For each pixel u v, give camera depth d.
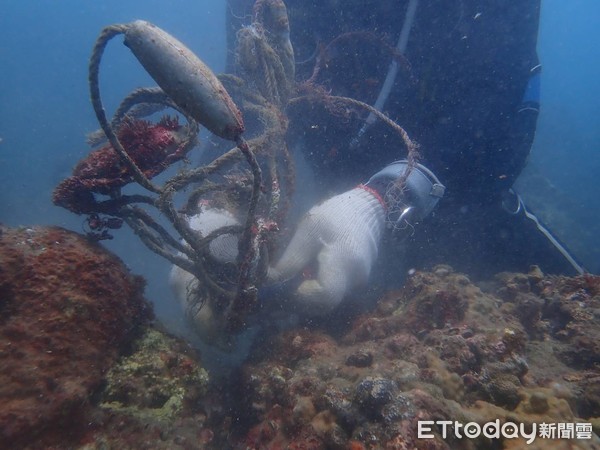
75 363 1.76
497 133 4.11
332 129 4.17
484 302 3.13
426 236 4.55
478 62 3.95
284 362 2.89
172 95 1.38
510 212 4.67
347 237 2.99
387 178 3.57
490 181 4.34
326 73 4.10
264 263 2.48
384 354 2.62
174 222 2.14
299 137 4.43
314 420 2.08
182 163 2.19
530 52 4.18
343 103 3.65
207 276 2.44
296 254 2.97
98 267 2.01
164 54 1.32
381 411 1.91
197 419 2.17
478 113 4.04
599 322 3.15
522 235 4.70
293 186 2.94
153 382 2.05
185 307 2.97
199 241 2.27
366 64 4.00
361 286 3.19
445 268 3.57
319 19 4.10
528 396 2.12
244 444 2.36
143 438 1.78
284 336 3.01
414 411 1.87
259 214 2.81
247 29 2.84
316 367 2.55
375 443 1.83
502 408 2.11
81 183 2.02
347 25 4.04
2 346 1.64
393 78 3.82
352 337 3.12
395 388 1.99
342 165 4.39
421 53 3.96
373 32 3.96
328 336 3.08
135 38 1.34
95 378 1.82
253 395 2.60
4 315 1.72
